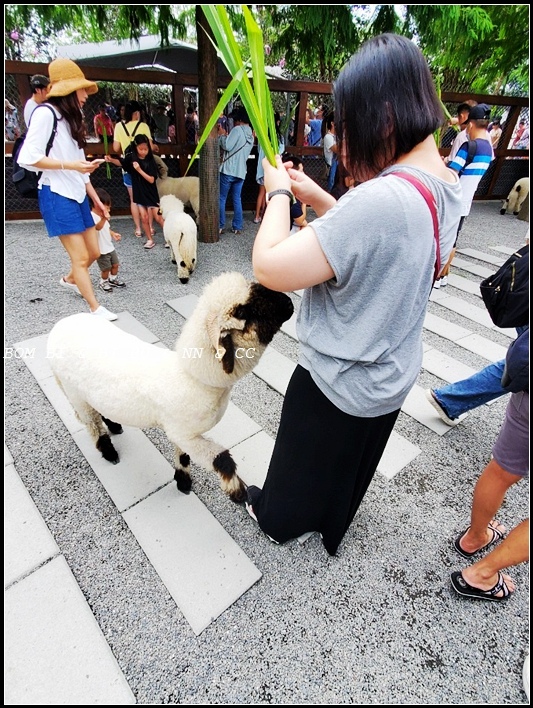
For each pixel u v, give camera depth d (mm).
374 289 1124
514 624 1758
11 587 1744
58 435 2557
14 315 3783
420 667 1598
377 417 1446
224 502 2211
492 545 2076
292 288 1104
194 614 1699
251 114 1182
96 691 1456
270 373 3318
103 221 3947
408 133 1034
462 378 3424
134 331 3680
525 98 9359
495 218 8906
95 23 6340
